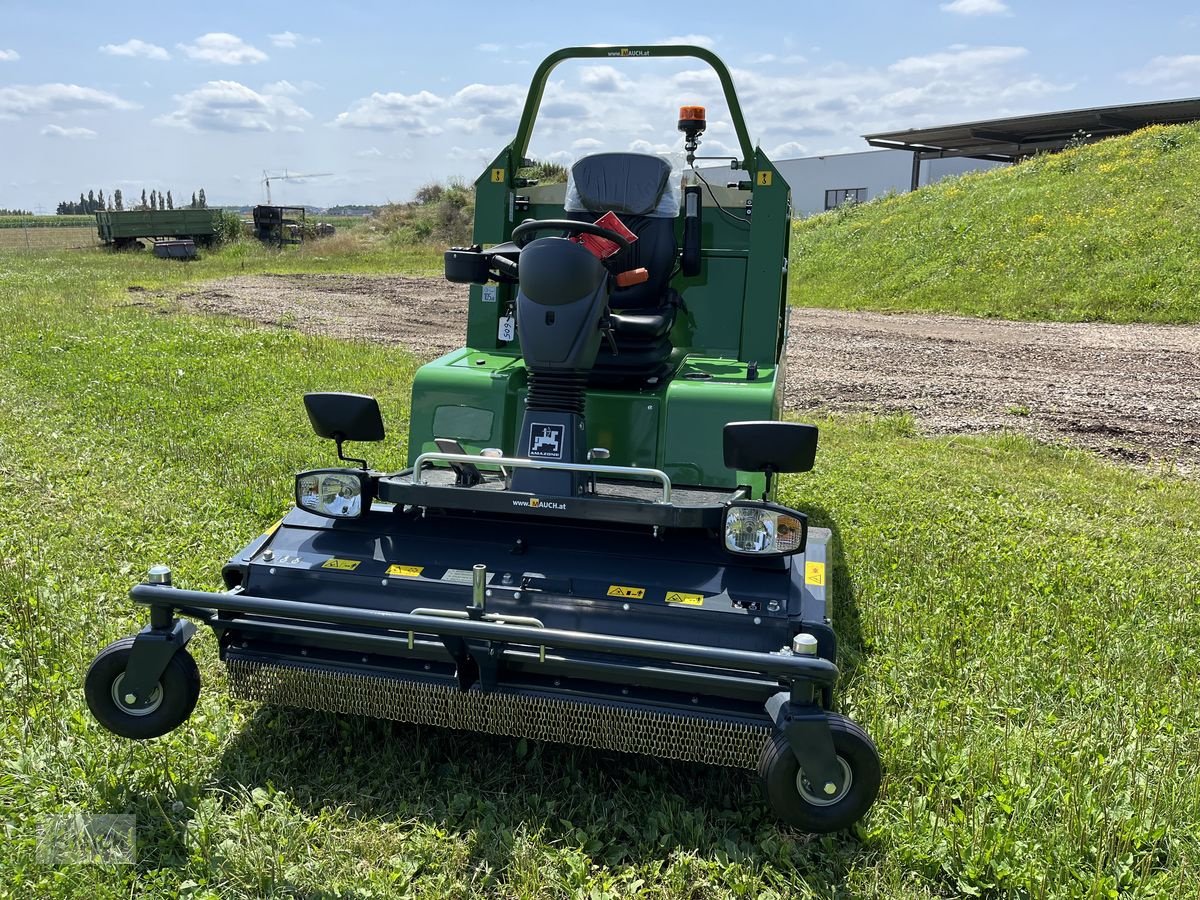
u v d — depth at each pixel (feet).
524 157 18.25
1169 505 26.84
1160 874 11.13
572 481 12.51
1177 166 81.87
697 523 11.85
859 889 10.80
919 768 12.94
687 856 11.04
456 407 15.12
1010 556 21.58
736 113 16.78
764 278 16.75
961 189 94.02
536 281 12.70
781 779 10.62
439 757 13.02
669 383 14.84
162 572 11.89
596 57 16.93
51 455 26.43
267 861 10.55
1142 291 66.28
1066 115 116.06
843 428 35.63
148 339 48.73
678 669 11.32
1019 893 10.71
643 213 15.87
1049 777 12.80
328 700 12.59
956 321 67.05
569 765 12.73
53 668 14.58
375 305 72.23
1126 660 16.65
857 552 21.24
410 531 13.16
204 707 13.71
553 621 11.87
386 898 10.25
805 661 10.40
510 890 10.59
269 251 128.57
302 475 13.15
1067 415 39.22
